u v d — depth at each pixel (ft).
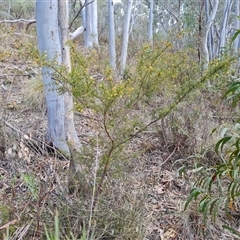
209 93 8.89
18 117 8.60
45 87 7.04
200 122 8.29
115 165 5.14
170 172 7.42
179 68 6.07
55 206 5.06
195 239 5.48
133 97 4.77
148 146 6.97
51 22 6.56
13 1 23.85
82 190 5.16
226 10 15.15
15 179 5.36
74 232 4.65
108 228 4.84
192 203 5.87
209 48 14.25
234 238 5.56
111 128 4.79
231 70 7.68
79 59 4.79
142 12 30.30
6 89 10.05
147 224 5.33
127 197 5.24
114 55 13.15
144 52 4.88
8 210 4.62
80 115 8.14
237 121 4.89
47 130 7.20
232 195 4.74
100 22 27.55
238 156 4.30
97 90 4.40
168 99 6.48
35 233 4.43
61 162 6.33
